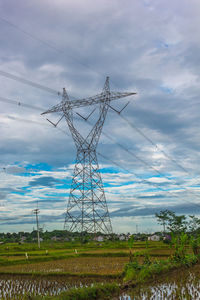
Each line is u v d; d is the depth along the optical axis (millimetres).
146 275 19734
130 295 15508
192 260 26906
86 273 24000
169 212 71562
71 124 49219
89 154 53250
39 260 42250
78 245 66188
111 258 41625
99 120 48562
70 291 14273
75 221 53844
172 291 16266
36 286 20516
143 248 55062
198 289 16625
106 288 15695
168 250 47969
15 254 50844
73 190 54188
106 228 56750
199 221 71688
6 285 21547
